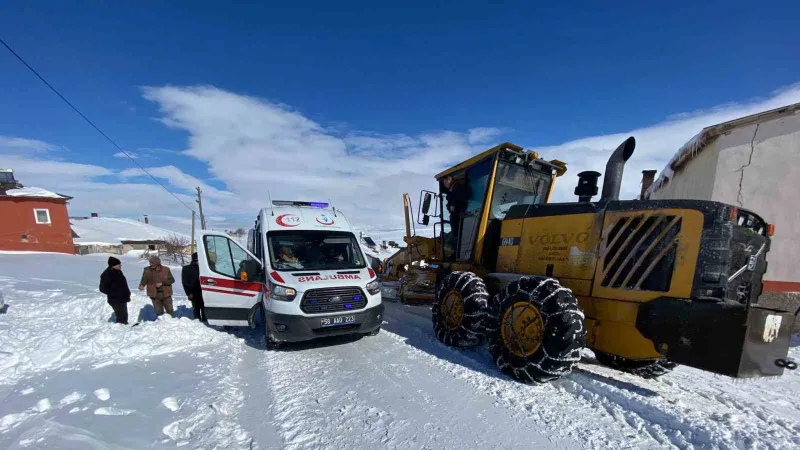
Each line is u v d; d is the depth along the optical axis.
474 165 5.55
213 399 3.12
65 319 5.88
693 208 3.04
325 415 3.00
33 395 3.06
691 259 2.98
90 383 3.37
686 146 7.69
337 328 4.67
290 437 2.66
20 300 7.50
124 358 4.14
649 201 3.34
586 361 4.51
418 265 7.21
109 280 5.46
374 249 25.22
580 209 3.92
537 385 3.60
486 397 3.35
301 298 4.54
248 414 3.01
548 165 5.38
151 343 4.53
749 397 3.62
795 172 6.07
